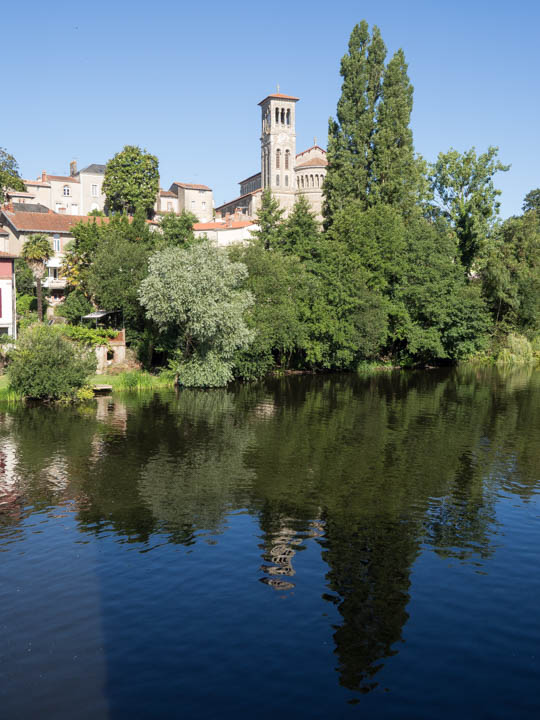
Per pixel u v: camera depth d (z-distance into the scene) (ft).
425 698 35.88
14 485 77.56
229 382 183.93
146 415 126.41
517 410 135.03
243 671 38.40
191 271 155.84
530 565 54.80
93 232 211.61
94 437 104.78
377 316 203.10
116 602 47.34
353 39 248.93
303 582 50.90
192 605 46.91
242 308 163.02
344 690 36.52
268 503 71.15
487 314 239.71
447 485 78.59
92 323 197.98
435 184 253.03
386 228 220.23
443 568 53.98
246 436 106.52
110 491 75.25
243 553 56.85
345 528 63.46
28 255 201.16
